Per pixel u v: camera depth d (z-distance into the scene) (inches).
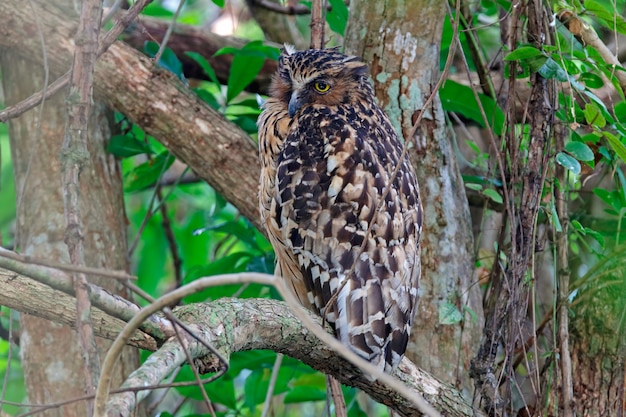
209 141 383.6
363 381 294.2
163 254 552.4
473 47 405.7
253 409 435.5
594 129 332.8
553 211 331.9
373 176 327.6
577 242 421.4
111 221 418.0
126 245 428.8
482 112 338.0
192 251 560.1
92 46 241.6
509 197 344.2
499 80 428.1
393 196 327.3
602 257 354.0
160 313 247.9
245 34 611.2
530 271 340.5
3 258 222.5
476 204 442.0
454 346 357.7
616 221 410.6
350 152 331.6
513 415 329.1
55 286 229.5
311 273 324.2
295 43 522.9
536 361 329.7
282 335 271.9
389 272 314.2
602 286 342.3
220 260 438.6
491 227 451.2
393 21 366.0
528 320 390.9
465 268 366.0
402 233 324.8
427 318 358.9
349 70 363.9
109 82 379.9
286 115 367.9
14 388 500.7
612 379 339.0
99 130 422.3
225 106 438.3
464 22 383.9
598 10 351.3
